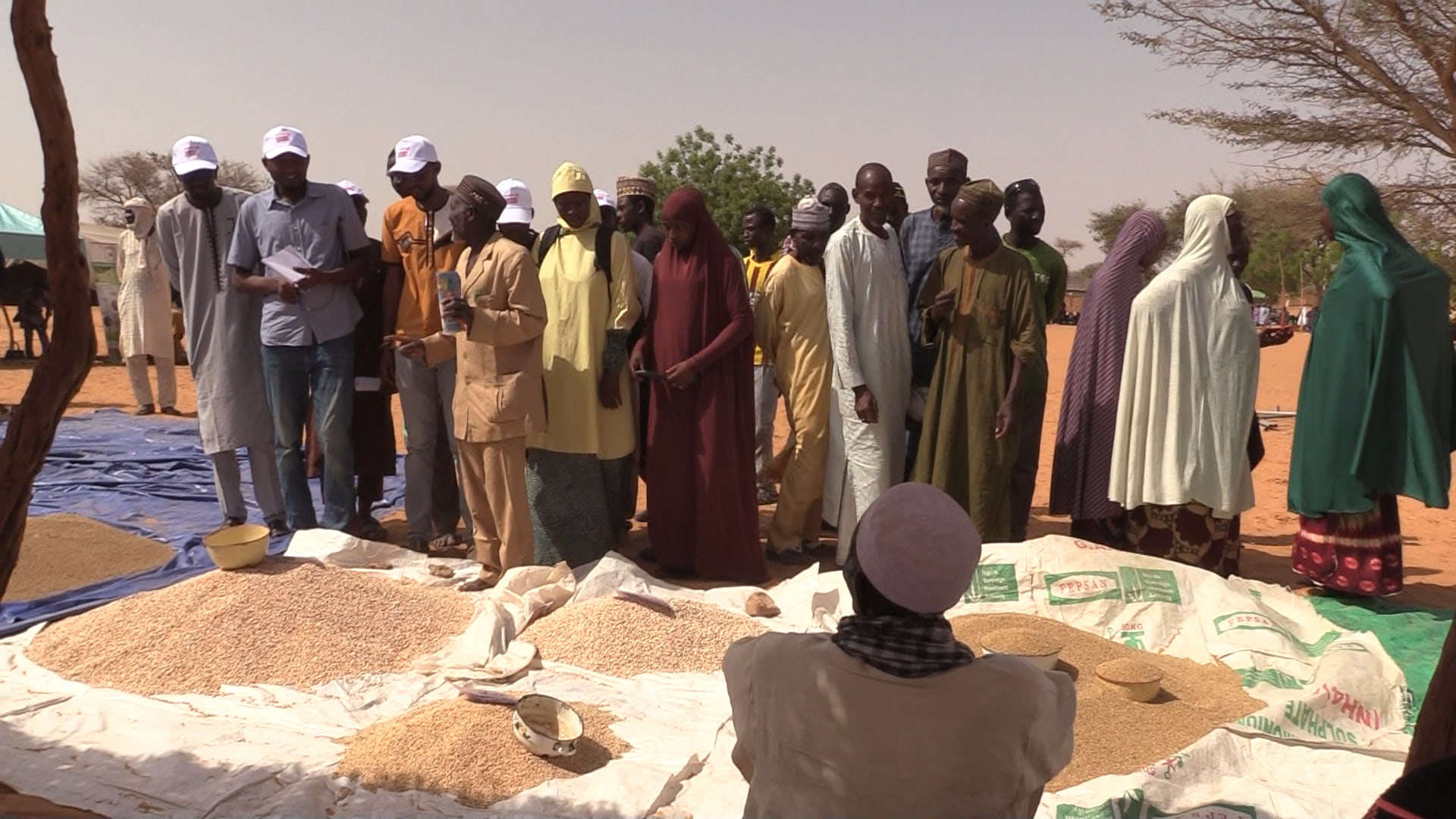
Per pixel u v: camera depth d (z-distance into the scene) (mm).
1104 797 3559
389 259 6805
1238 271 6465
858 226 6516
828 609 5676
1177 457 6070
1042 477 10344
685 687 4750
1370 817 1625
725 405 6340
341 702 4480
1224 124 13031
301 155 6535
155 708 4324
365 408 7270
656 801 3617
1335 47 10398
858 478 6562
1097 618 5527
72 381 2992
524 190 6656
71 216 2865
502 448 5883
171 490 8695
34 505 8078
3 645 5070
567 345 6262
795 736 2211
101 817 3451
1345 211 5914
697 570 6500
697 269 6293
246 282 6625
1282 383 20469
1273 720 4168
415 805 3570
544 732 3898
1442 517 8633
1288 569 7012
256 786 3662
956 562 2152
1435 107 9430
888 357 6527
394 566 6387
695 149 34312
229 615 4961
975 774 2143
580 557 6473
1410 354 5660
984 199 6137
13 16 2652
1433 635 5418
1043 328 6520
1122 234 6617
